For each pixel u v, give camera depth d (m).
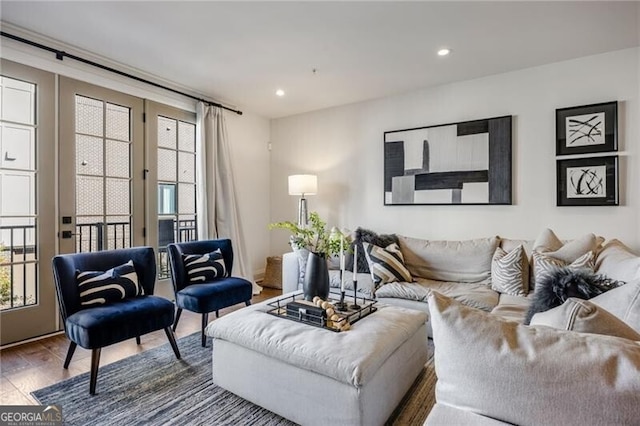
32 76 2.78
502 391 0.79
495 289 2.88
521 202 3.36
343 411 1.54
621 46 2.88
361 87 3.85
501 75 3.46
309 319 2.02
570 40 2.79
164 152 3.80
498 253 3.02
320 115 4.66
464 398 0.86
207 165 4.11
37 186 2.83
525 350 0.79
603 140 2.99
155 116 3.69
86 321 2.03
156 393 2.01
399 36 2.72
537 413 0.75
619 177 2.94
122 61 3.20
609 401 0.68
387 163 4.08
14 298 2.74
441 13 2.40
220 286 2.92
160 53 3.04
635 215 2.89
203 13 2.40
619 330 0.93
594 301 1.29
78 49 2.95
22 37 2.66
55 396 1.97
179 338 2.84
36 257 2.83
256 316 2.09
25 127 2.77
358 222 4.34
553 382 0.73
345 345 1.68
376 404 1.61
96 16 2.45
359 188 4.34
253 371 1.86
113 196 3.35
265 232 5.05
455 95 3.70
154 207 3.68
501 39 2.77
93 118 3.19
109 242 3.31
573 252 2.56
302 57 3.12
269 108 4.63
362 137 4.31
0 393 2.01
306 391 1.66
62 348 2.62
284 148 5.00
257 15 2.43
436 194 3.77
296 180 4.24
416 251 3.46
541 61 3.18
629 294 1.18
